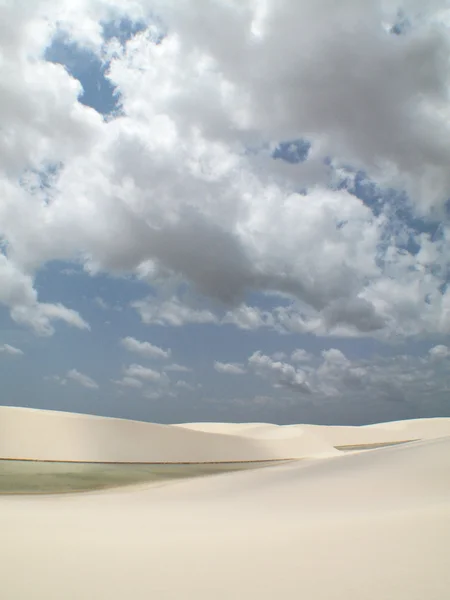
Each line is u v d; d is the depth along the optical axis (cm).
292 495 1777
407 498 1499
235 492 2014
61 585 655
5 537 951
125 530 1039
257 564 728
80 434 4184
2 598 608
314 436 6253
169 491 2209
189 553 806
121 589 636
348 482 1906
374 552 754
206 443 4844
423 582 616
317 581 640
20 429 3997
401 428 12012
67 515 1309
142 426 4766
